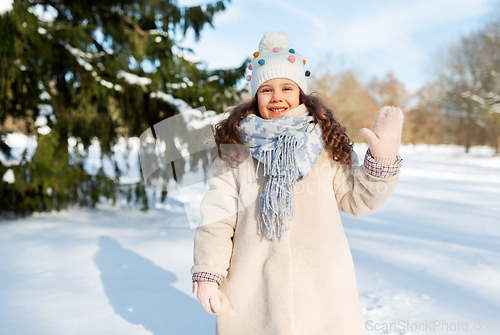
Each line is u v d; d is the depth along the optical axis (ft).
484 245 12.55
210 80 20.38
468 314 7.10
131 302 7.73
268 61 4.64
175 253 11.53
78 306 7.52
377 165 3.93
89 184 19.31
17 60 15.24
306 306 3.97
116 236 13.87
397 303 7.59
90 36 16.65
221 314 4.24
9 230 14.69
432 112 111.14
